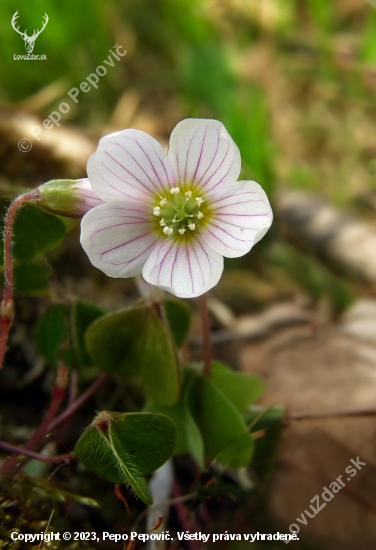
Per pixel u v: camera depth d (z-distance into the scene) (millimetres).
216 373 132
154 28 218
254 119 189
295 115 213
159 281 121
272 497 130
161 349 125
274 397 145
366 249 176
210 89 200
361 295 172
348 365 150
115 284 159
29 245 130
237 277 172
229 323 161
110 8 210
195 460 133
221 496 128
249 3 218
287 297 172
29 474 126
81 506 125
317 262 178
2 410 139
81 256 160
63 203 121
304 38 222
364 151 202
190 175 123
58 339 133
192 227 123
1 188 131
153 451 117
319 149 206
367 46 214
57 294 142
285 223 184
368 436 135
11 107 187
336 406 142
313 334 157
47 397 142
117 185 120
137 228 123
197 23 218
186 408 127
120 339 126
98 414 115
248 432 125
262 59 218
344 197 192
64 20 197
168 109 203
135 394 144
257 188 119
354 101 213
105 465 116
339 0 230
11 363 145
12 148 170
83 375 144
